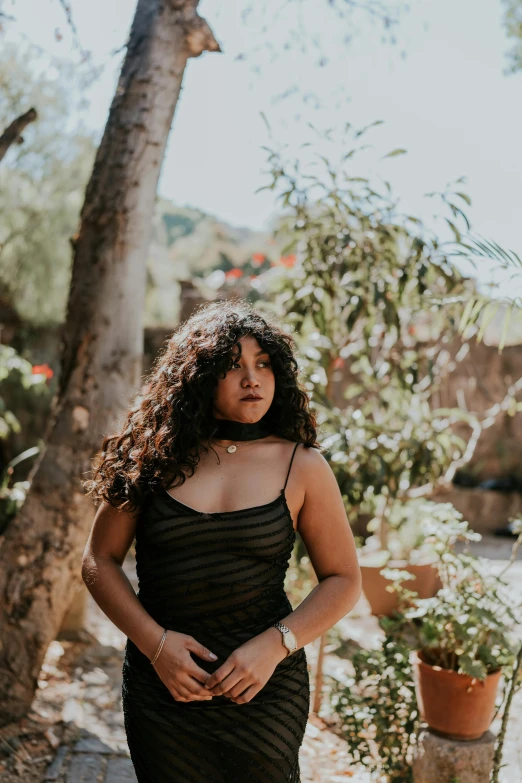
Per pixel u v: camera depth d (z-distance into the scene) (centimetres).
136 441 183
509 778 296
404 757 271
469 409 838
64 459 338
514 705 372
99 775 294
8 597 331
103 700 368
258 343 179
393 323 394
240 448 179
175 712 166
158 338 858
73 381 341
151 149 338
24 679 329
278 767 168
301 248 425
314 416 189
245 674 156
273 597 172
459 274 387
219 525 167
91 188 341
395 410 459
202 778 165
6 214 864
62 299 891
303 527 182
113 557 180
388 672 282
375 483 412
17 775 287
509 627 274
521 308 244
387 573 311
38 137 798
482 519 822
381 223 389
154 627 165
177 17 340
